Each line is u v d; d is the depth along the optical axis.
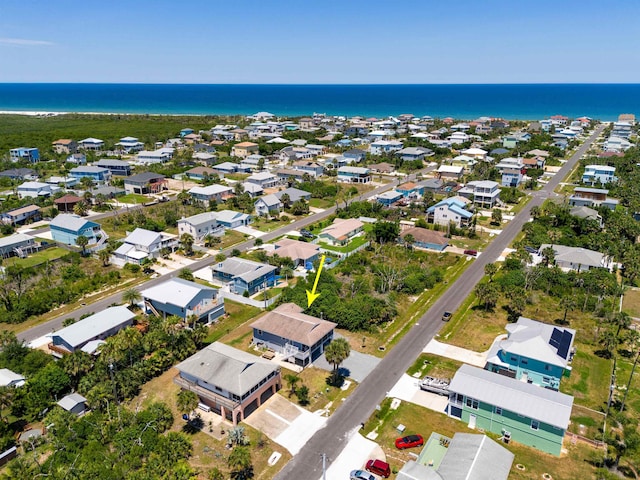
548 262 93.31
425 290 85.31
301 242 99.62
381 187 160.12
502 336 69.12
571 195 139.75
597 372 60.88
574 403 54.97
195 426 51.62
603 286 79.69
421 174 178.00
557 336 61.53
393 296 81.00
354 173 166.12
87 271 92.06
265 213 128.38
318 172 175.62
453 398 52.50
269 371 55.09
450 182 160.12
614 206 126.56
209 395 52.59
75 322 71.00
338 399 56.06
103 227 117.00
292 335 62.84
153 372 60.06
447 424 51.94
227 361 55.06
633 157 179.38
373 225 117.25
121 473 43.47
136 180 148.50
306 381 59.41
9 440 48.31
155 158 190.62
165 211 128.50
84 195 131.88
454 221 117.44
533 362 57.84
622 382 58.75
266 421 52.31
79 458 45.78
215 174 167.62
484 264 96.50
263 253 95.88
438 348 66.75
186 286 74.12
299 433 50.53
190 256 100.50
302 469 45.56
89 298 81.81
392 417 52.81
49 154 198.50
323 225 119.44
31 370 59.66
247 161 191.62
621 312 70.62
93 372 57.06
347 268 92.12
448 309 77.94
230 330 71.81
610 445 48.34
